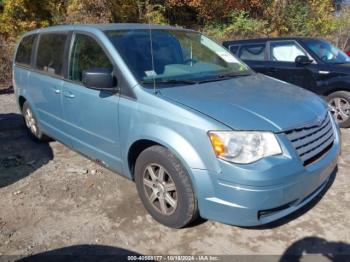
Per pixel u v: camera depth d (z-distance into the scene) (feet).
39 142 18.19
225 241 10.14
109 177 14.02
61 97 13.93
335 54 22.06
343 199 12.16
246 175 8.65
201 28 54.03
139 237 10.39
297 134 9.52
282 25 55.16
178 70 12.01
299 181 9.23
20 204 12.27
